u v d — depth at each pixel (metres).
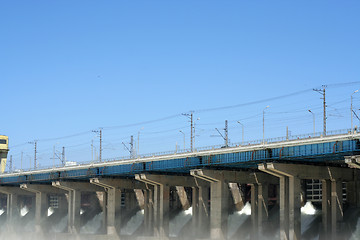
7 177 193.12
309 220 128.62
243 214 145.38
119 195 157.75
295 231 108.38
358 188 120.25
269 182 129.88
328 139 97.75
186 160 127.25
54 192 187.38
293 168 109.75
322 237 117.31
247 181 127.88
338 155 99.50
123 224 178.88
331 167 114.31
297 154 103.38
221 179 125.06
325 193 115.94
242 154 114.00
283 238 110.88
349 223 116.12
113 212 156.50
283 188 112.25
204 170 123.44
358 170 118.81
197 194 147.62
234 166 124.25
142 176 139.62
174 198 165.38
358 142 93.62
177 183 143.88
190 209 161.88
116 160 150.50
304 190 134.12
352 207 121.00
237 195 148.25
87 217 192.88
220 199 124.62
